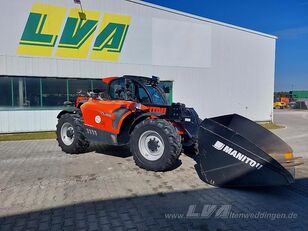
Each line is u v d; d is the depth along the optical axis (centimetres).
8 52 1017
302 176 500
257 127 501
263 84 1594
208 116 1422
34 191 409
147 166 508
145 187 426
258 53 1558
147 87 603
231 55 1467
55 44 1087
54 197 386
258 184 392
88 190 413
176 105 570
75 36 1116
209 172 432
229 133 410
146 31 1243
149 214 334
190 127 574
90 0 1129
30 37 1047
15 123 1052
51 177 477
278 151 460
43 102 1088
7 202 368
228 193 404
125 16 1196
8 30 1012
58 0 1078
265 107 1617
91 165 559
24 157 635
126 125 569
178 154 491
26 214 332
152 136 511
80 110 686
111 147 745
